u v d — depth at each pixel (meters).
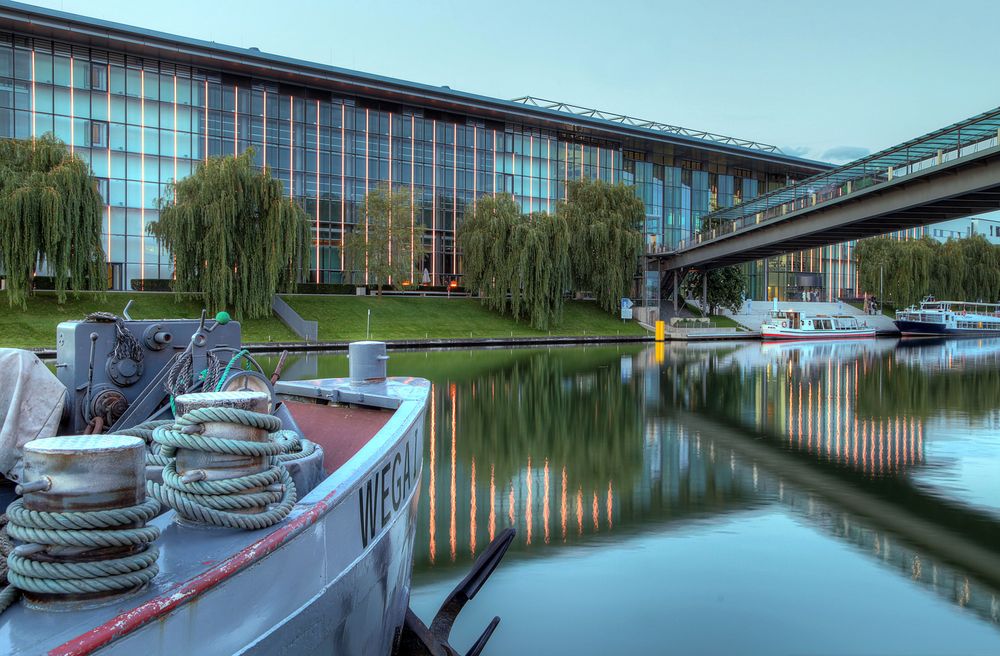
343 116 54.16
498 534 7.41
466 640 5.18
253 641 2.50
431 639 4.59
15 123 40.97
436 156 58.88
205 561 2.37
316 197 52.75
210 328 4.32
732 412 16.31
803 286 85.00
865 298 77.75
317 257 52.72
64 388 3.41
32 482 1.96
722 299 67.19
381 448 3.71
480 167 61.28
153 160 45.72
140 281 44.03
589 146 67.56
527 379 23.08
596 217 54.38
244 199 36.56
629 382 22.45
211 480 2.47
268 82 50.72
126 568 2.06
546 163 64.94
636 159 71.81
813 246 45.62
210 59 46.28
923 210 29.86
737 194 80.62
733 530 7.70
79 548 2.00
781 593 6.01
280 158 51.19
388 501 3.82
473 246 49.03
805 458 11.38
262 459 2.63
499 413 15.87
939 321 60.47
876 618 5.55
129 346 4.12
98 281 32.84
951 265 72.00
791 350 41.16
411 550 4.91
